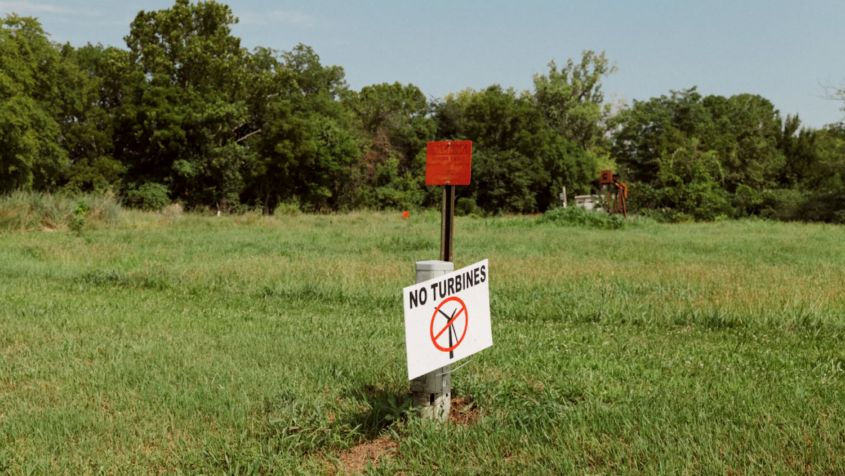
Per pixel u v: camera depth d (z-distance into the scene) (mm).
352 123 64250
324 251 17234
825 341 7121
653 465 3516
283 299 10000
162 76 50969
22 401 4707
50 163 43312
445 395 4328
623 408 4457
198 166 50469
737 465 3514
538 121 69188
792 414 4348
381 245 18875
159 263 13438
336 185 59406
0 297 9484
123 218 26641
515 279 11344
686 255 16172
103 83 55312
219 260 14328
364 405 4676
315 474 3639
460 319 4199
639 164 75750
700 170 48188
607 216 32031
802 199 49406
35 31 41969
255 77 57406
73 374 5402
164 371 5504
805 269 12758
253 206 54562
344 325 7832
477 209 61156
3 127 37375
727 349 6637
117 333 7172
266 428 4230
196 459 3748
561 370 5594
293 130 53625
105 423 4285
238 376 5324
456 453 3828
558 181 68562
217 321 8016
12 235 20891
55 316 8031
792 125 73812
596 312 8586
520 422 4176
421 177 63188
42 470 3592
